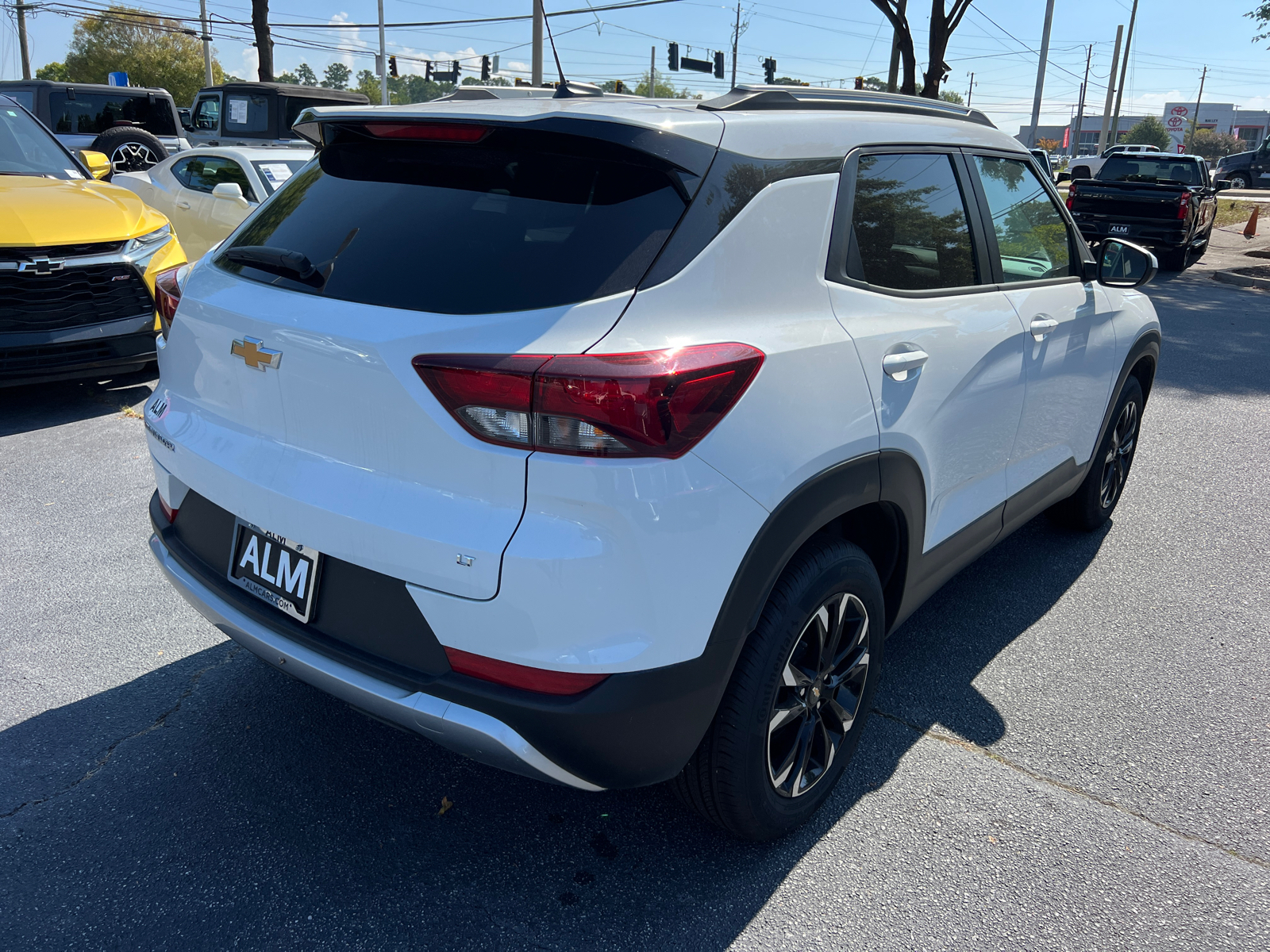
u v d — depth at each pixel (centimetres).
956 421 273
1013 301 307
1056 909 224
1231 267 1570
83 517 431
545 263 188
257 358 209
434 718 187
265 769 266
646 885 228
